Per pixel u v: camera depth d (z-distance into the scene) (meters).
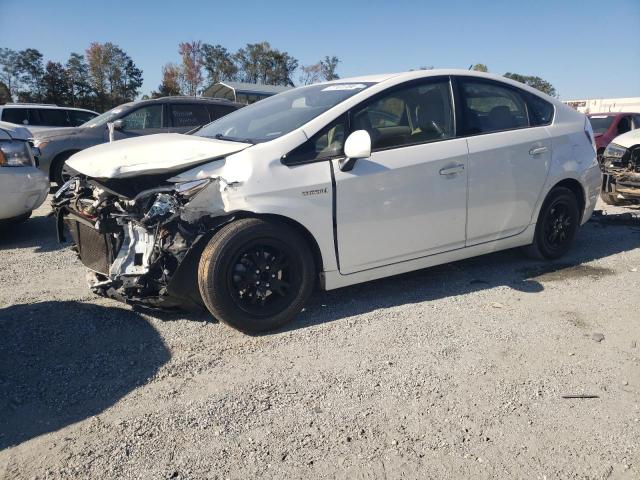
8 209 5.78
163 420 2.65
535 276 4.79
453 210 4.23
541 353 3.37
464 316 3.89
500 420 2.68
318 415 2.70
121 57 56.34
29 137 6.32
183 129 10.30
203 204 3.39
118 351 3.32
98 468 2.31
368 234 3.86
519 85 4.87
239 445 2.47
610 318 3.89
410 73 4.27
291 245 3.58
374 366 3.18
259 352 3.34
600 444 2.52
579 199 5.27
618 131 13.77
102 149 3.98
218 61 55.25
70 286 4.49
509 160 4.52
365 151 3.48
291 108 4.24
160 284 3.48
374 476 2.29
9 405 2.75
